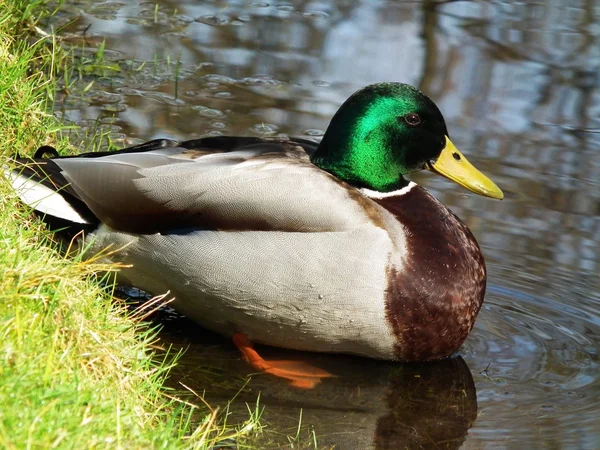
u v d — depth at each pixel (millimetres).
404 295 9008
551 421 8539
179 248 9141
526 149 13781
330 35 16500
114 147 12180
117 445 5961
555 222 12148
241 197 9055
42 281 6977
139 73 14820
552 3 17859
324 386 9016
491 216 12242
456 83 15320
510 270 11164
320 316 9031
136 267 9484
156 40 15828
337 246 8898
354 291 8898
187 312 9578
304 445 7969
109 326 7449
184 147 9789
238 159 9391
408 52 16094
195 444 6824
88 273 8195
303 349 9547
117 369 7074
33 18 14773
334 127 9797
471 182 10008
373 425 8461
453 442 8227
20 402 5820
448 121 14391
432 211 9617
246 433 7949
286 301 8984
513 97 15039
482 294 9633
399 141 9734
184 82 14742
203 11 17031
